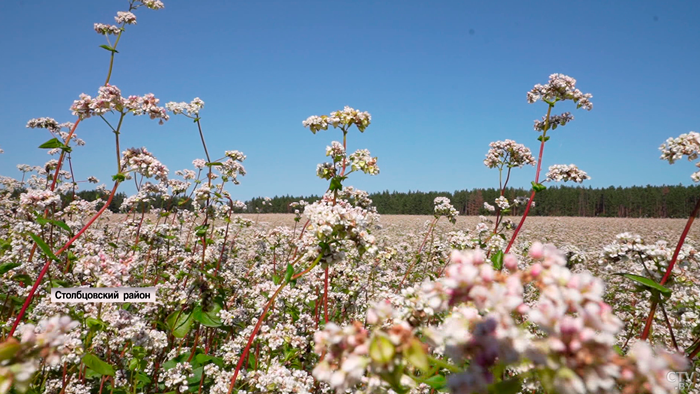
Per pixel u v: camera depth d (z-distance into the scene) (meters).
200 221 12.89
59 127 7.64
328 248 3.62
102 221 12.22
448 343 1.48
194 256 6.84
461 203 81.00
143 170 5.22
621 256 3.95
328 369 1.68
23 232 5.29
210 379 5.48
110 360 4.58
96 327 4.03
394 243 16.62
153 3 6.19
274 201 78.69
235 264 9.04
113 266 4.35
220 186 7.21
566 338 1.33
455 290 1.63
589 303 1.46
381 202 98.44
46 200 4.78
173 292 6.00
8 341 1.66
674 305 5.34
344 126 5.42
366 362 1.55
